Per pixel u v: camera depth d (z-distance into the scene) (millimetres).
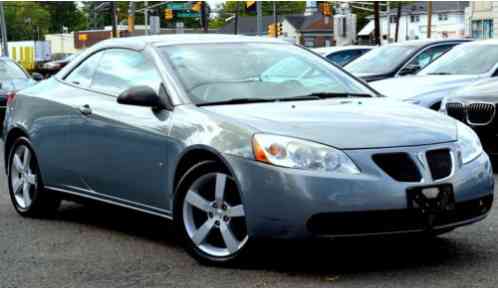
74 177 7461
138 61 7055
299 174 5512
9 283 5805
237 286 5547
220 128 5977
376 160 5566
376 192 5480
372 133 5715
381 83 13633
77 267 6188
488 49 13938
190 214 6188
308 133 5672
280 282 5605
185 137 6207
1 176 11352
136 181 6730
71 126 7422
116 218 8008
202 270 5973
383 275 5730
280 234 5602
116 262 6297
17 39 120188
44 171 7836
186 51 6934
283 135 5668
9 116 8359
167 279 5777
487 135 10680
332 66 7273
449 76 13430
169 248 6699
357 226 5508
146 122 6602
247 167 5703
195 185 6105
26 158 8109
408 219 5566
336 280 5633
